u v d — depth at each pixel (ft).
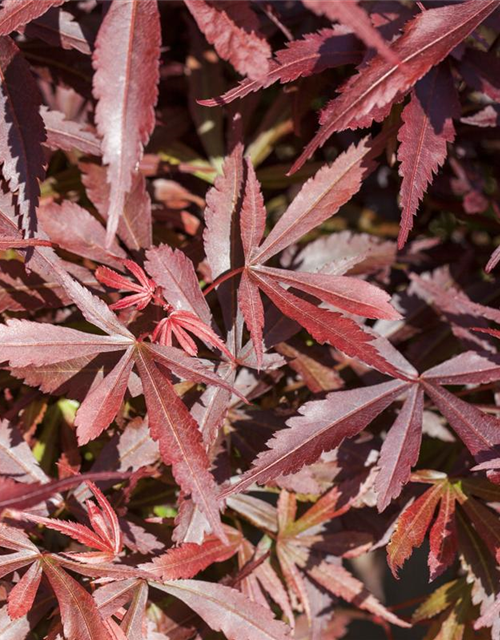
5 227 1.32
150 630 1.32
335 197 1.36
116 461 1.35
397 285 1.58
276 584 1.38
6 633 1.29
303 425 1.31
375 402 1.34
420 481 1.37
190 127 1.63
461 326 1.47
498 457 1.30
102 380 1.31
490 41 1.61
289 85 1.50
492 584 1.35
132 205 1.41
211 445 1.35
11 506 1.15
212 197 1.37
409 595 2.27
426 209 1.65
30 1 1.29
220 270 1.36
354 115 1.29
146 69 1.24
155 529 1.37
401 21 1.36
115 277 1.30
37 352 1.28
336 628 1.56
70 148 1.40
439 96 1.34
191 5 1.26
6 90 1.31
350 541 1.41
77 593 1.27
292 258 1.50
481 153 1.61
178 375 1.28
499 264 1.56
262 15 1.50
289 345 1.43
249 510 1.41
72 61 1.48
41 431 1.48
